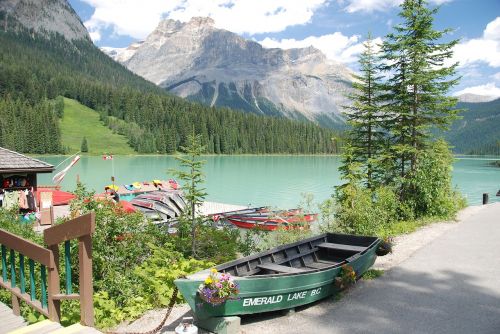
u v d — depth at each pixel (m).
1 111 127.56
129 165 97.38
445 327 7.52
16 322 6.40
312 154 184.38
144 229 12.09
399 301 8.78
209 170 88.06
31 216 19.97
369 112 21.00
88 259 5.24
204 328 7.34
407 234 15.66
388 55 20.22
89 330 5.16
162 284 9.21
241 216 28.02
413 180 19.02
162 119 177.12
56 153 135.75
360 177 19.16
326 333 7.32
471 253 12.51
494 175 84.69
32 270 6.00
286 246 10.13
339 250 11.12
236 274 8.49
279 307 7.83
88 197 10.69
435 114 20.16
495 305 8.50
